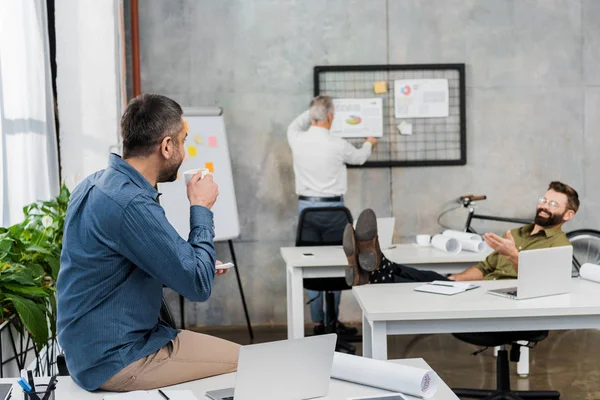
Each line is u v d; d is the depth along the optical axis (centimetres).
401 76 619
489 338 363
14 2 388
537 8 625
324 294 570
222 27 613
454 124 623
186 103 612
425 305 300
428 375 204
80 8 518
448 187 629
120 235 212
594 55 630
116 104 523
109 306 216
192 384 220
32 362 354
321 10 616
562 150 632
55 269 354
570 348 533
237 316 627
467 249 465
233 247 625
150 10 607
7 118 378
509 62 627
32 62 416
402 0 619
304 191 586
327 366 201
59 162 521
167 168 227
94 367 216
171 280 213
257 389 191
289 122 620
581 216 636
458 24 622
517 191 632
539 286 312
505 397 384
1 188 368
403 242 628
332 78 616
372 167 622
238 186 622
